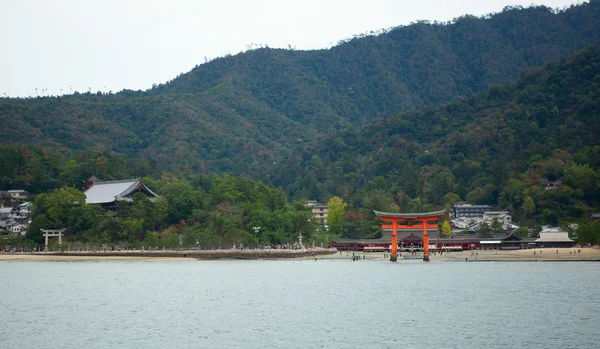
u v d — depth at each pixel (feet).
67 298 424.46
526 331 314.35
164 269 621.31
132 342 295.89
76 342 295.89
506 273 572.92
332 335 308.40
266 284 494.18
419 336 305.12
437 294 435.53
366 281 513.45
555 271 589.32
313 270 611.06
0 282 513.04
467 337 302.45
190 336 307.58
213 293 444.55
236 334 311.47
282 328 324.39
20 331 319.27
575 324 329.72
